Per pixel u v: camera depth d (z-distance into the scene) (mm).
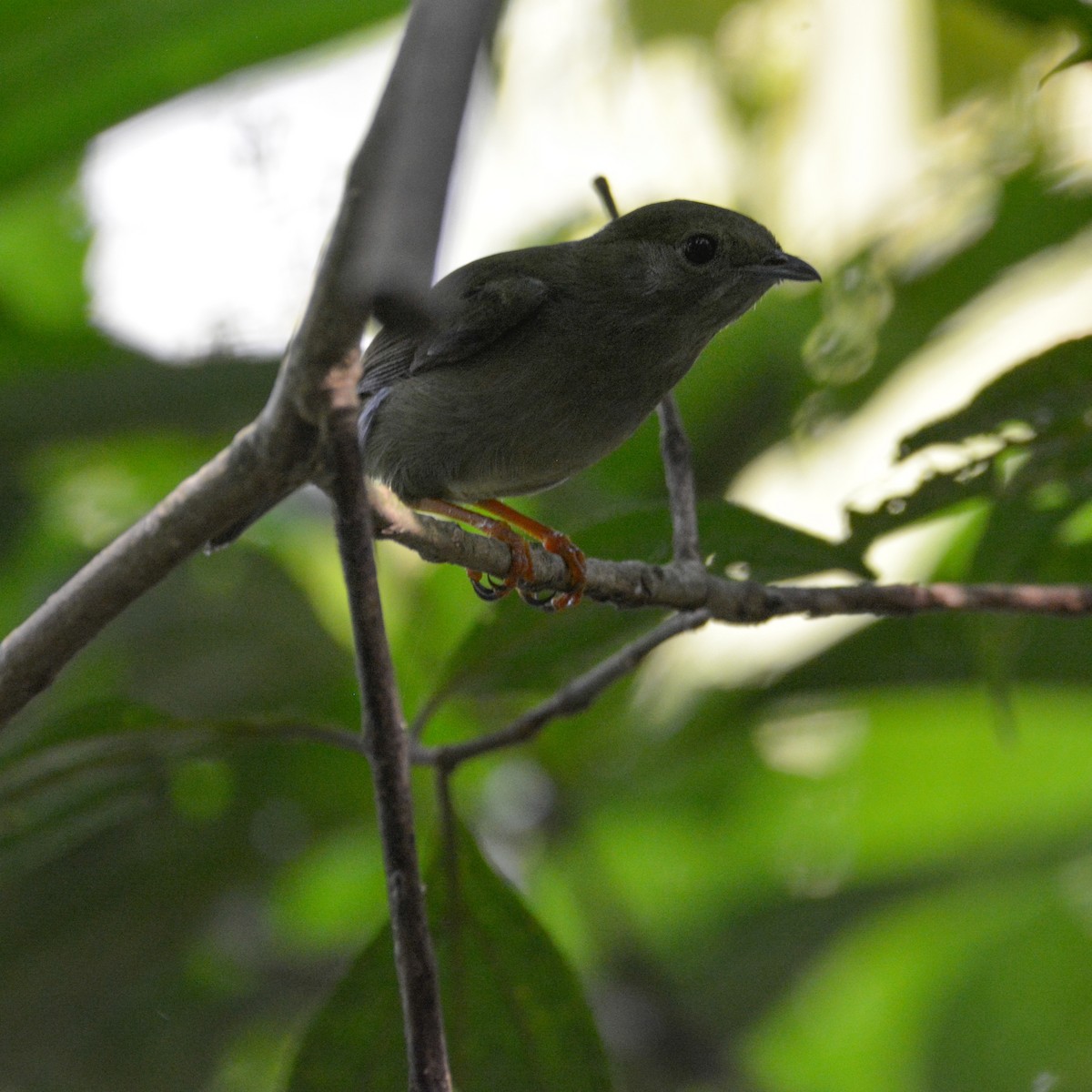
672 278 8828
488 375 8633
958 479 8281
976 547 8961
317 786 9734
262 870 9930
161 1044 11508
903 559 12695
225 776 9508
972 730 14344
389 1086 6945
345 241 3490
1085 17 8891
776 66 12781
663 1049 12602
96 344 11883
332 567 14164
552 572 7055
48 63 7164
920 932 15266
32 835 8703
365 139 3424
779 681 11031
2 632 13367
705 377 12891
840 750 14531
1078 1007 14492
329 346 4098
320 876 13836
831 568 8219
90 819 9203
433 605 12016
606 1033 12586
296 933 13836
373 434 8867
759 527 8023
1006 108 12055
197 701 12547
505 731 7387
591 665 8484
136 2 7047
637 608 7328
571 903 13891
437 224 3186
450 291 8930
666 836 14680
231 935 12984
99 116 7469
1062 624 9977
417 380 8750
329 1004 6922
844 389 11883
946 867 14055
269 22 7258
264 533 14031
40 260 12570
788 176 12914
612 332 8727
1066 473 8391
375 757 4848
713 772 14250
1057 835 14195
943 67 12406
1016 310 13273
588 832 13508
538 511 13711
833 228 12750
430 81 3240
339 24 7348
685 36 12781
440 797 7328
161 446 13875
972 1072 14641
